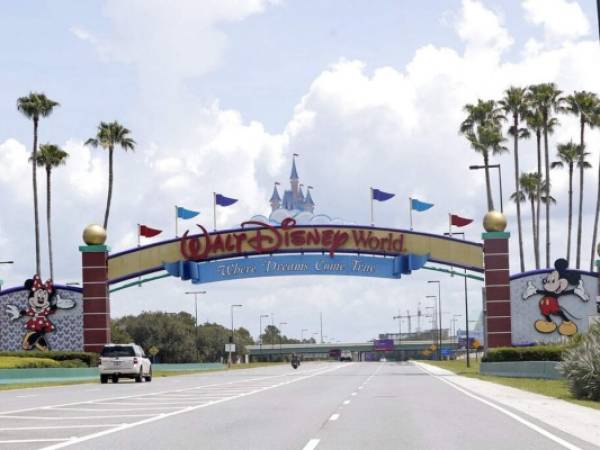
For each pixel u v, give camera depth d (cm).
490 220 6419
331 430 1903
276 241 6650
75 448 1523
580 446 1571
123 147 9838
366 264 6638
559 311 6388
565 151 10575
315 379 5816
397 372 7738
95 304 6594
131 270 6644
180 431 1872
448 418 2238
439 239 6550
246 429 1925
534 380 4850
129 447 1549
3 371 5022
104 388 4394
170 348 15588
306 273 6656
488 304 6353
